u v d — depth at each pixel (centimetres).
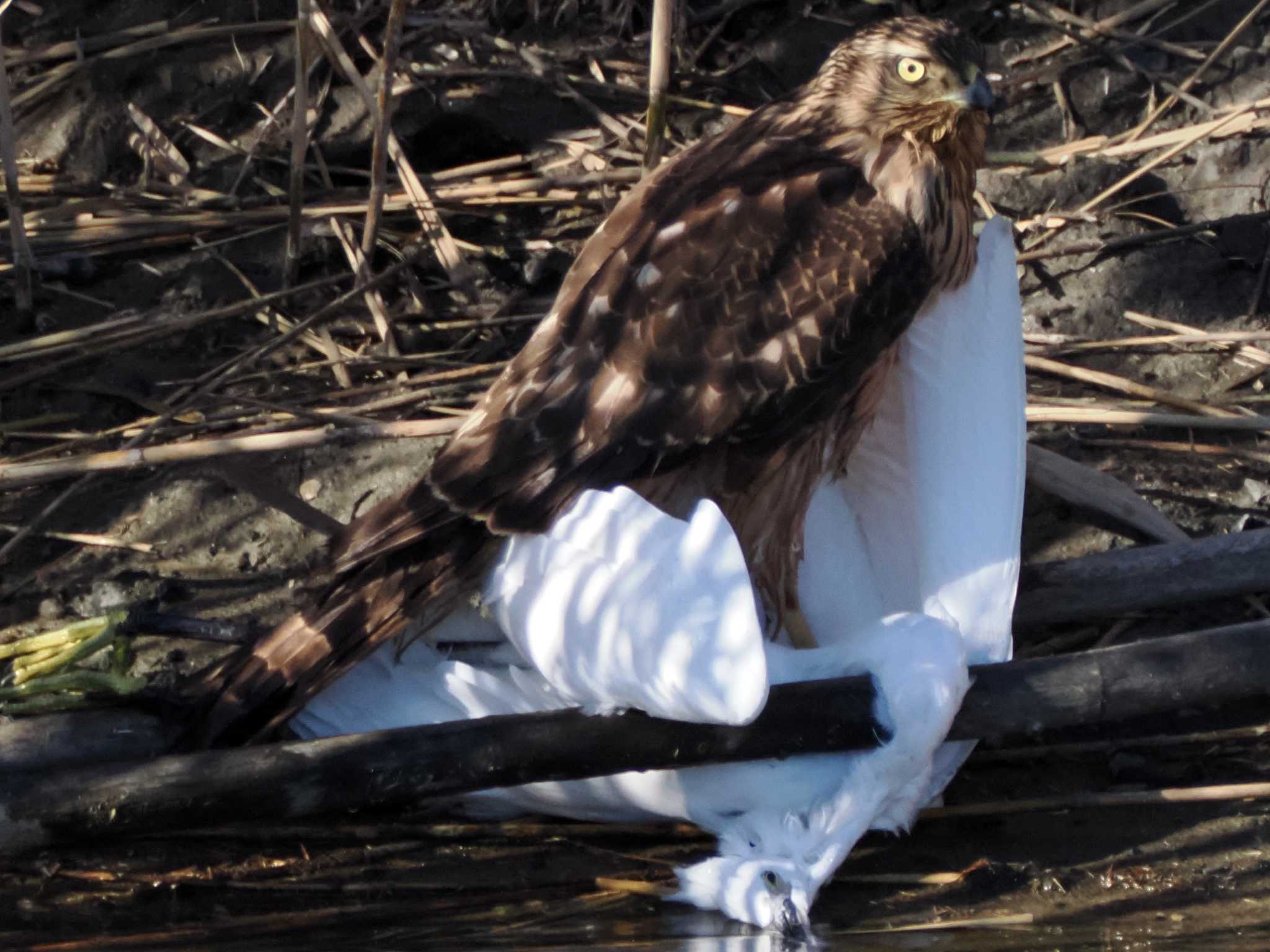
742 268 708
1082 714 691
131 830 652
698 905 652
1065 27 1098
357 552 668
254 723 684
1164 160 1017
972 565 741
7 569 820
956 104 738
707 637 621
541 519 666
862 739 661
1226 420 876
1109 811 714
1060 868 681
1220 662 695
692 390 694
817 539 791
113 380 921
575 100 1067
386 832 698
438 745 655
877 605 786
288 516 843
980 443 761
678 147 1043
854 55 769
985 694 688
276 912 648
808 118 781
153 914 643
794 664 686
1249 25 1089
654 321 698
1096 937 625
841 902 663
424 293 975
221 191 1034
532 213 1027
